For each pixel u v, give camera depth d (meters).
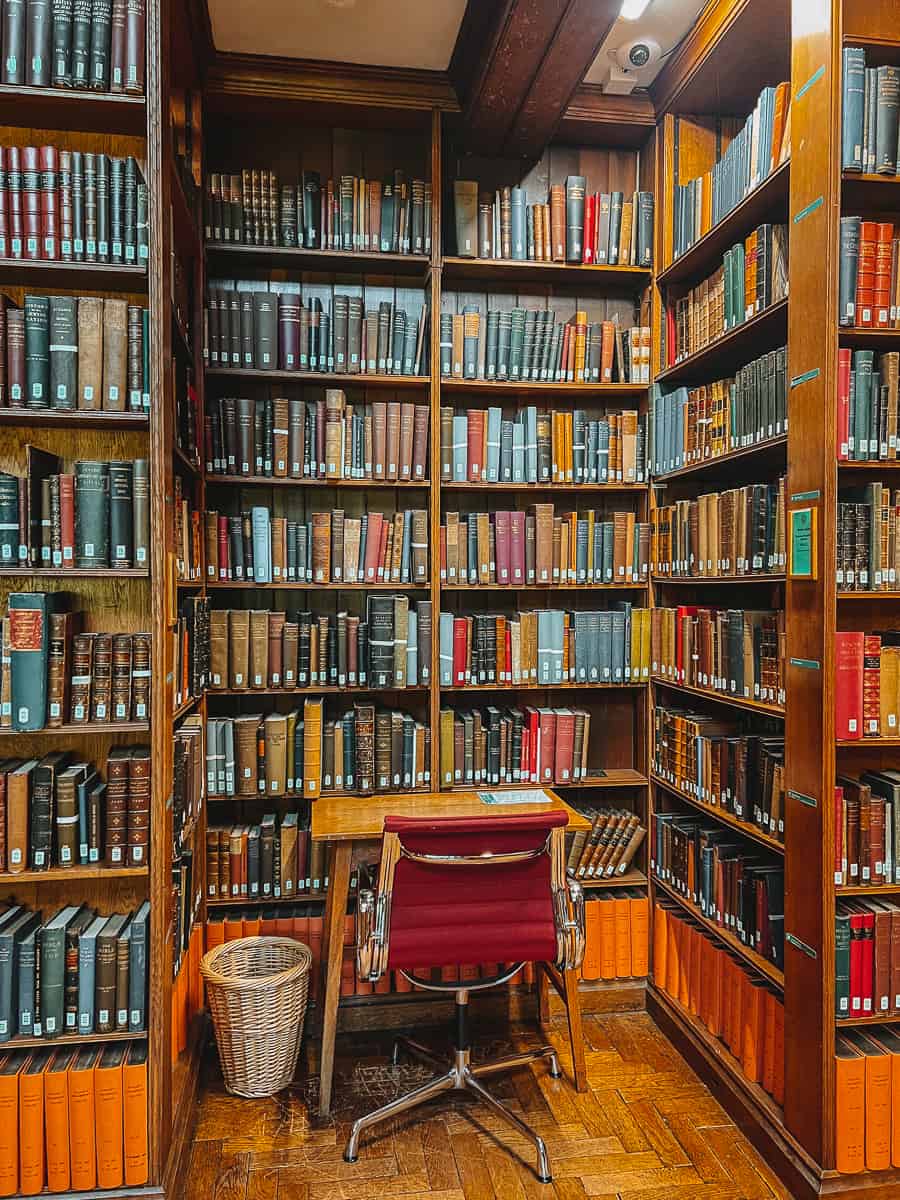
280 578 2.88
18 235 1.94
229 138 3.04
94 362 1.95
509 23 2.29
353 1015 2.92
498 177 3.20
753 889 2.45
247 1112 2.46
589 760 3.35
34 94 1.88
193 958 2.60
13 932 1.96
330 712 3.18
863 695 2.02
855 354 2.04
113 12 1.90
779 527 2.28
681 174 3.00
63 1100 1.90
